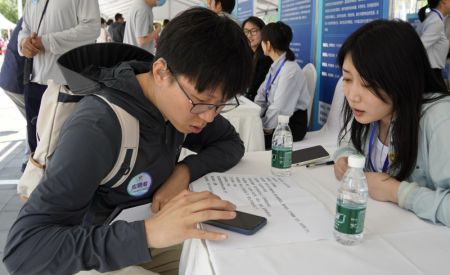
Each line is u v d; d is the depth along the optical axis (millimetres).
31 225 736
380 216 889
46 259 723
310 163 1281
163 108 886
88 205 832
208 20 795
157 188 1049
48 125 940
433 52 2260
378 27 949
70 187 754
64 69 910
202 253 739
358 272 663
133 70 944
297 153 1356
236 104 878
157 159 988
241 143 1343
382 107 975
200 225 825
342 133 1369
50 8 2469
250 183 1091
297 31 3512
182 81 797
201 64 763
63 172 752
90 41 2557
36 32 2529
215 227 818
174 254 1099
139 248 739
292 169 1235
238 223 812
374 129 1170
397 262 697
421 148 994
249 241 763
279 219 856
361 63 935
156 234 739
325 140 2402
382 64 918
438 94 1008
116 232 750
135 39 4422
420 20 2260
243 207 918
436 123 948
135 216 986
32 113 2529
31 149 2555
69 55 983
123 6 10359
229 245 747
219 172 1196
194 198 791
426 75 996
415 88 954
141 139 923
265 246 745
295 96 2543
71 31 2455
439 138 934
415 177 1028
